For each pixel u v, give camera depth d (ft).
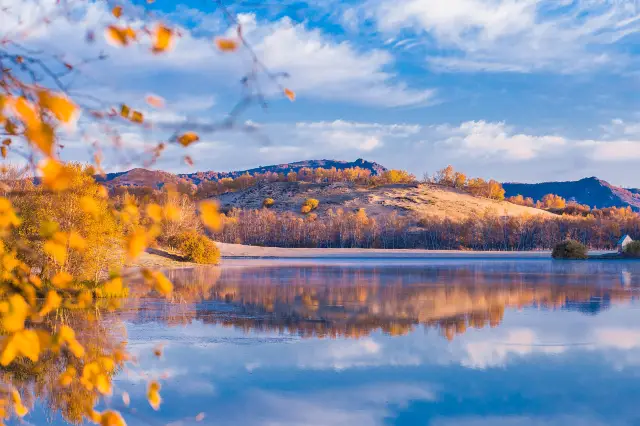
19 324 6.32
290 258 266.98
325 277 137.28
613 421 33.42
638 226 434.30
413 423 32.68
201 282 118.32
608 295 95.71
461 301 86.07
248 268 174.91
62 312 66.80
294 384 39.75
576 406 35.83
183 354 47.39
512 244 410.72
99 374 8.64
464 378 41.65
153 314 69.05
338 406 35.37
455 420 33.30
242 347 50.57
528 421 33.09
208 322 63.93
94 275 71.92
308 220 465.06
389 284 117.39
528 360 46.85
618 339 55.26
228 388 38.37
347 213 516.73
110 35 5.27
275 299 87.66
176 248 184.75
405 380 40.96
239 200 606.96
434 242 435.53
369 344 52.54
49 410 31.42
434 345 52.29
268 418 32.99
